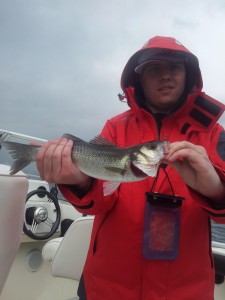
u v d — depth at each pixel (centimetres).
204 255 69
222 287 112
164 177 72
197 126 76
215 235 114
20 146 73
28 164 73
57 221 148
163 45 78
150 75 79
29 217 140
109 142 71
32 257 146
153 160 65
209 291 68
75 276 102
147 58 78
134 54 85
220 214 63
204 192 63
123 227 69
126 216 70
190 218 69
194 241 68
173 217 68
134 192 71
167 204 68
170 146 63
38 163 66
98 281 70
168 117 78
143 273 67
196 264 67
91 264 72
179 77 79
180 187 71
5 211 57
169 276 66
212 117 74
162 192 71
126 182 72
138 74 86
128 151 68
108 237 71
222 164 70
